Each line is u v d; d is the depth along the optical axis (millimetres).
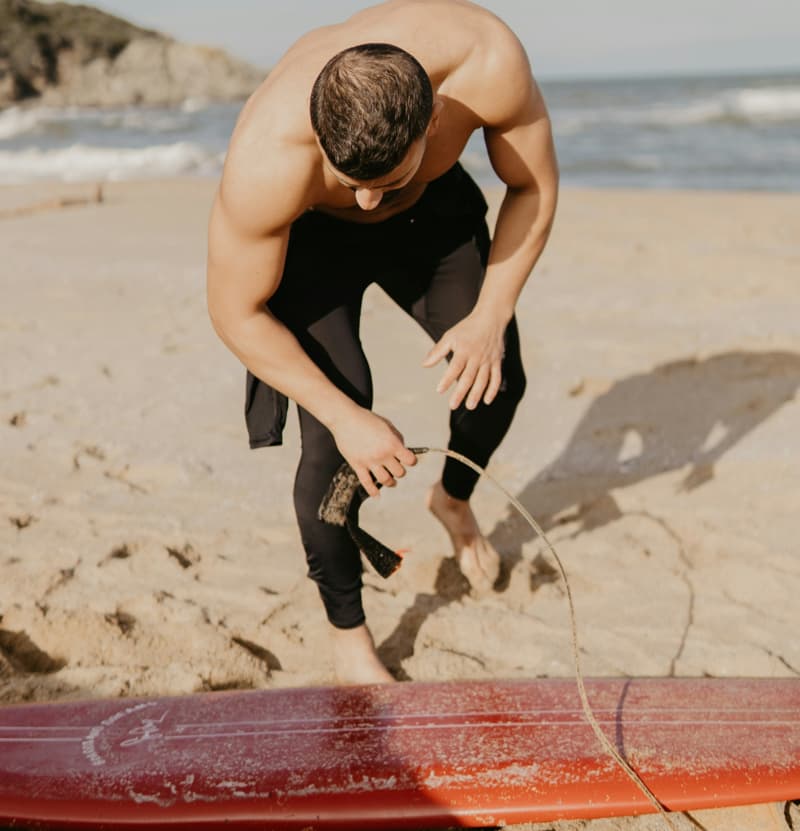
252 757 1879
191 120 37938
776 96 35031
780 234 8180
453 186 2195
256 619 2623
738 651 2490
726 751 1882
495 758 1865
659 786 1810
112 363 4738
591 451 3758
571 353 4863
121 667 2387
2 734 1959
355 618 2285
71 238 8086
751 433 3875
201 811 1752
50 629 2512
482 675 2404
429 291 2324
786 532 3090
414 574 2846
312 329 2102
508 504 3314
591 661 2459
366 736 1938
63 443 3746
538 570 2932
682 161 17875
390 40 1824
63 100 72750
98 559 2873
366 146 1568
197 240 8062
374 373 4609
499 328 2102
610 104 40250
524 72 1925
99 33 75000
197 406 4203
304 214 2098
